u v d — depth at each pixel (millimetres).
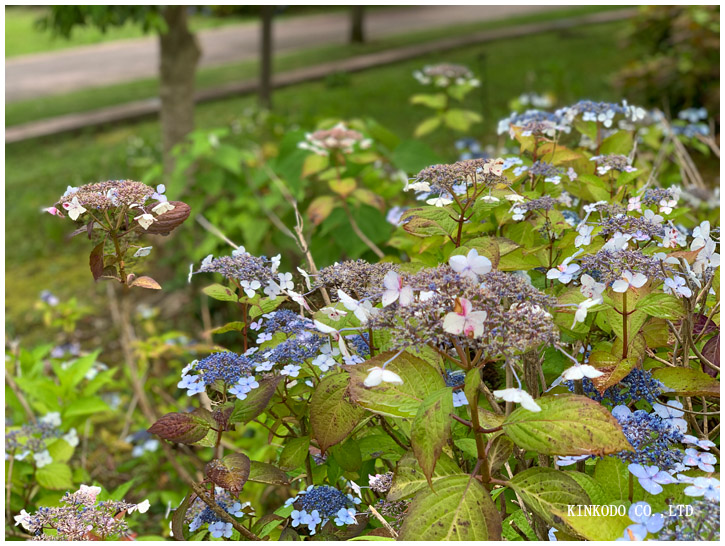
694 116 3523
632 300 1424
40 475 2467
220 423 1407
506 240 1646
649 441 1281
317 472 1712
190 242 4793
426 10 22047
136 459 3459
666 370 1429
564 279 1414
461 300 1151
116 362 4691
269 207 4172
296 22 21609
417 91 11219
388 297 1227
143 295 5457
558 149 2096
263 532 1513
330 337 1532
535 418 1190
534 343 1186
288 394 1604
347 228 3475
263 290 1651
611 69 10992
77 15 5242
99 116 11367
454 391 1479
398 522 1504
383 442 1615
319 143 3273
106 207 1495
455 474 1279
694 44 6566
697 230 1437
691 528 1146
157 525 2998
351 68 13492
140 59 17531
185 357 4000
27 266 6531
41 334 5250
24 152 10156
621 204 1912
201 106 11961
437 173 1565
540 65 11711
